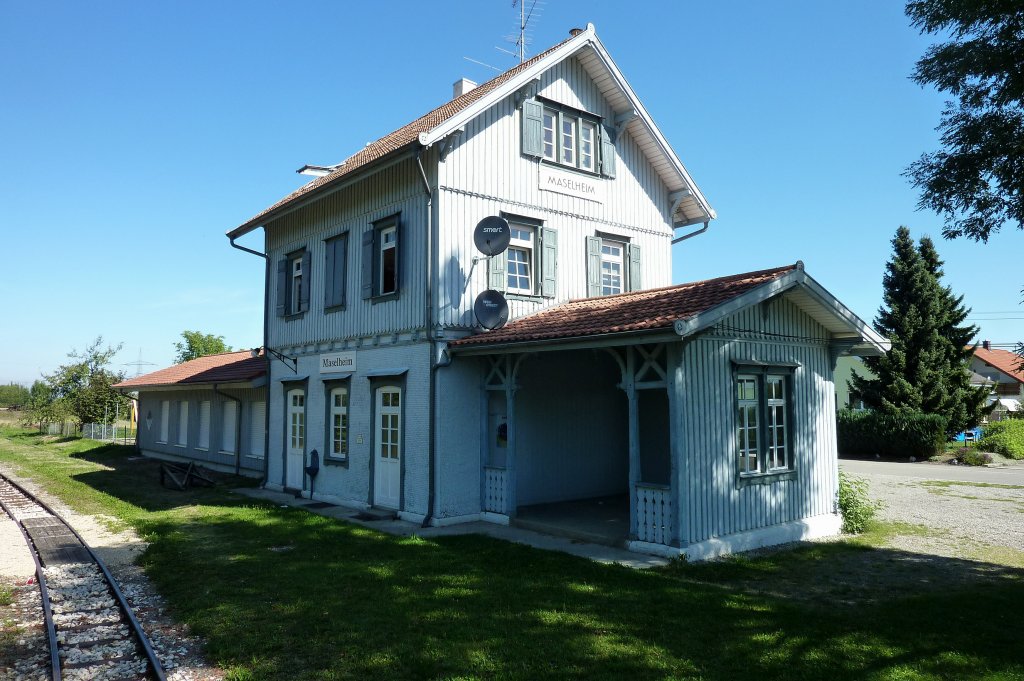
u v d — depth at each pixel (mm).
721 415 9750
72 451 30203
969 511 14008
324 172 19016
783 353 10922
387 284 13742
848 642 6078
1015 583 8258
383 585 7926
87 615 7410
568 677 5375
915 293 29703
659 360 9414
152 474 20859
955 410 29281
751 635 6250
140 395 29422
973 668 5535
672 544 9102
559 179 14023
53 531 12164
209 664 5895
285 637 6301
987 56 7801
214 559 9414
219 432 21969
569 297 13945
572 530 10562
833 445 11805
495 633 6312
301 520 12359
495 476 12188
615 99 14945
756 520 10180
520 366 12602
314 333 16031
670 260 16250
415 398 12562
